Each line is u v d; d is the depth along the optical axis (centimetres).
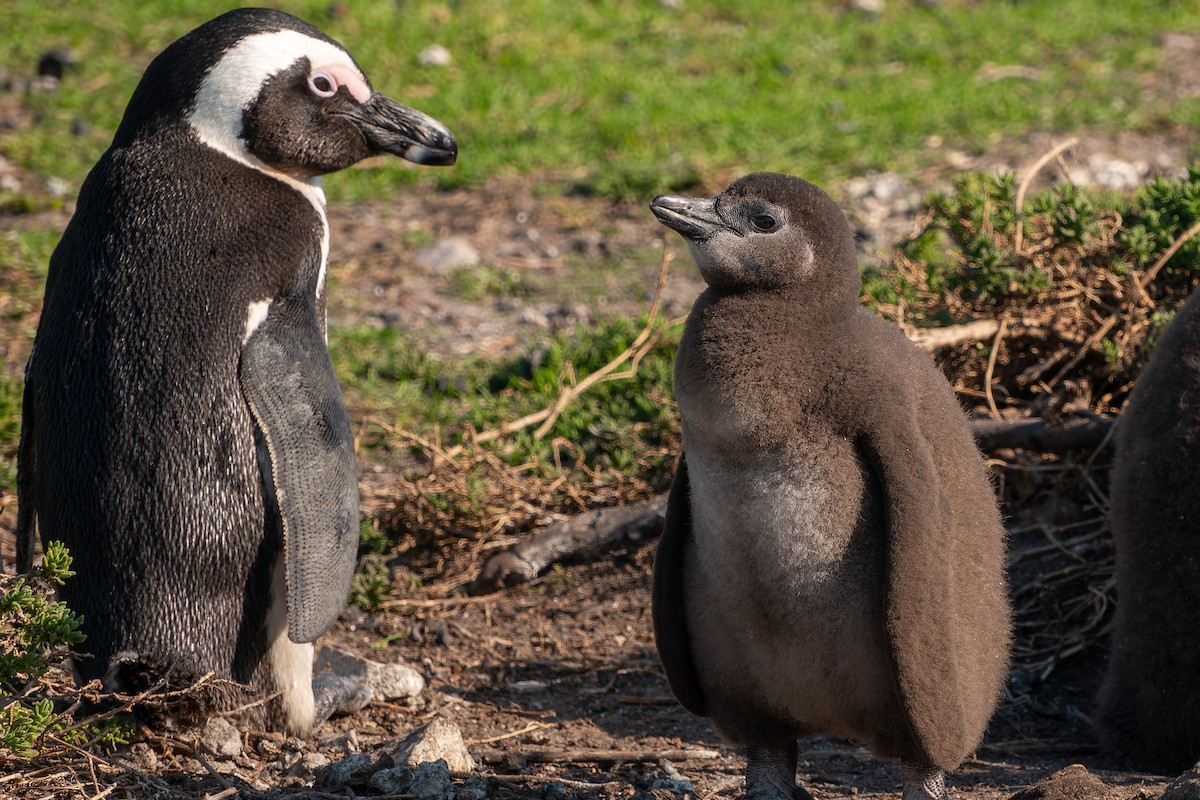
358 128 1148
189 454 982
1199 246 1380
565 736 1127
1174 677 1020
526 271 2111
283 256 1046
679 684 893
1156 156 2341
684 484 877
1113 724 1077
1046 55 2967
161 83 1080
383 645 1295
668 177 2333
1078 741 1138
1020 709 1191
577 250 2170
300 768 979
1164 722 1034
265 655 1030
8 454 1560
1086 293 1393
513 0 3228
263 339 1007
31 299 1964
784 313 826
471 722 1148
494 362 1841
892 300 1548
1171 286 1425
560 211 2298
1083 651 1244
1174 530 1008
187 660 988
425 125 1175
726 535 824
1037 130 2502
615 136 2531
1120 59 2888
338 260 2155
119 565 980
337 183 2425
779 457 805
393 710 1152
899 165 2370
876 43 3053
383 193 2400
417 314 1983
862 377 803
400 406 1734
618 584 1378
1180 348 1047
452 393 1764
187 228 1027
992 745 1125
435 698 1184
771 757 910
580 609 1348
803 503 802
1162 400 1035
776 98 2698
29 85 2759
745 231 832
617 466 1541
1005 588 891
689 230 841
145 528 979
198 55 1083
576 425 1628
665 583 874
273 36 1101
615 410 1647
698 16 3262
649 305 1948
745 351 812
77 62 2844
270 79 1084
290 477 987
